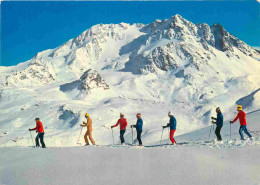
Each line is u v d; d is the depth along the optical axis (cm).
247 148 1223
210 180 848
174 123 1543
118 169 957
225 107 10756
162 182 837
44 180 899
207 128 2559
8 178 954
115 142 5416
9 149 1452
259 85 13388
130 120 7031
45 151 1312
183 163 1005
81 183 852
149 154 1133
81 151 1233
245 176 880
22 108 8094
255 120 2247
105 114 7206
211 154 1143
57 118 7244
